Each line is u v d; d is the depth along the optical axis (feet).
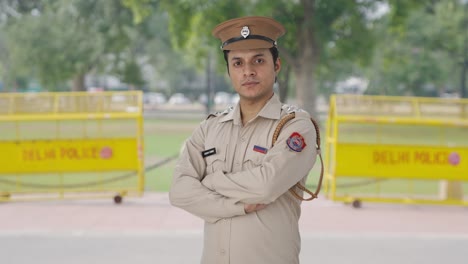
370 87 125.80
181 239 21.31
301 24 68.85
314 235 22.06
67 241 20.98
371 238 21.70
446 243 21.15
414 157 27.09
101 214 25.30
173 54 137.49
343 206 27.32
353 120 27.32
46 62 97.76
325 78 126.72
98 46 98.07
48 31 98.27
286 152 7.66
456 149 27.09
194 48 78.95
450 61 113.50
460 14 93.56
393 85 121.60
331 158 29.32
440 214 26.12
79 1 97.45
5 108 28.45
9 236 21.61
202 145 8.44
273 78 8.08
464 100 28.02
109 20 98.27
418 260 19.07
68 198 27.81
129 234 21.95
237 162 8.04
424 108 28.04
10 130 69.31
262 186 7.49
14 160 27.35
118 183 35.50
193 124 90.63
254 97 7.94
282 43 68.23
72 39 98.17
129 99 28.27
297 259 8.19
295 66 70.54
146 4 74.38
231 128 8.22
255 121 8.07
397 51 90.48
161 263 18.53
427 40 96.37
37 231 22.34
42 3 108.27
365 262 18.81
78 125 77.61
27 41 97.76
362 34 71.31
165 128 79.30
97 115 28.07
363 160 27.20
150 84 209.05
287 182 7.63
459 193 28.45
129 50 118.52
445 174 27.12
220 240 7.86
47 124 80.43
